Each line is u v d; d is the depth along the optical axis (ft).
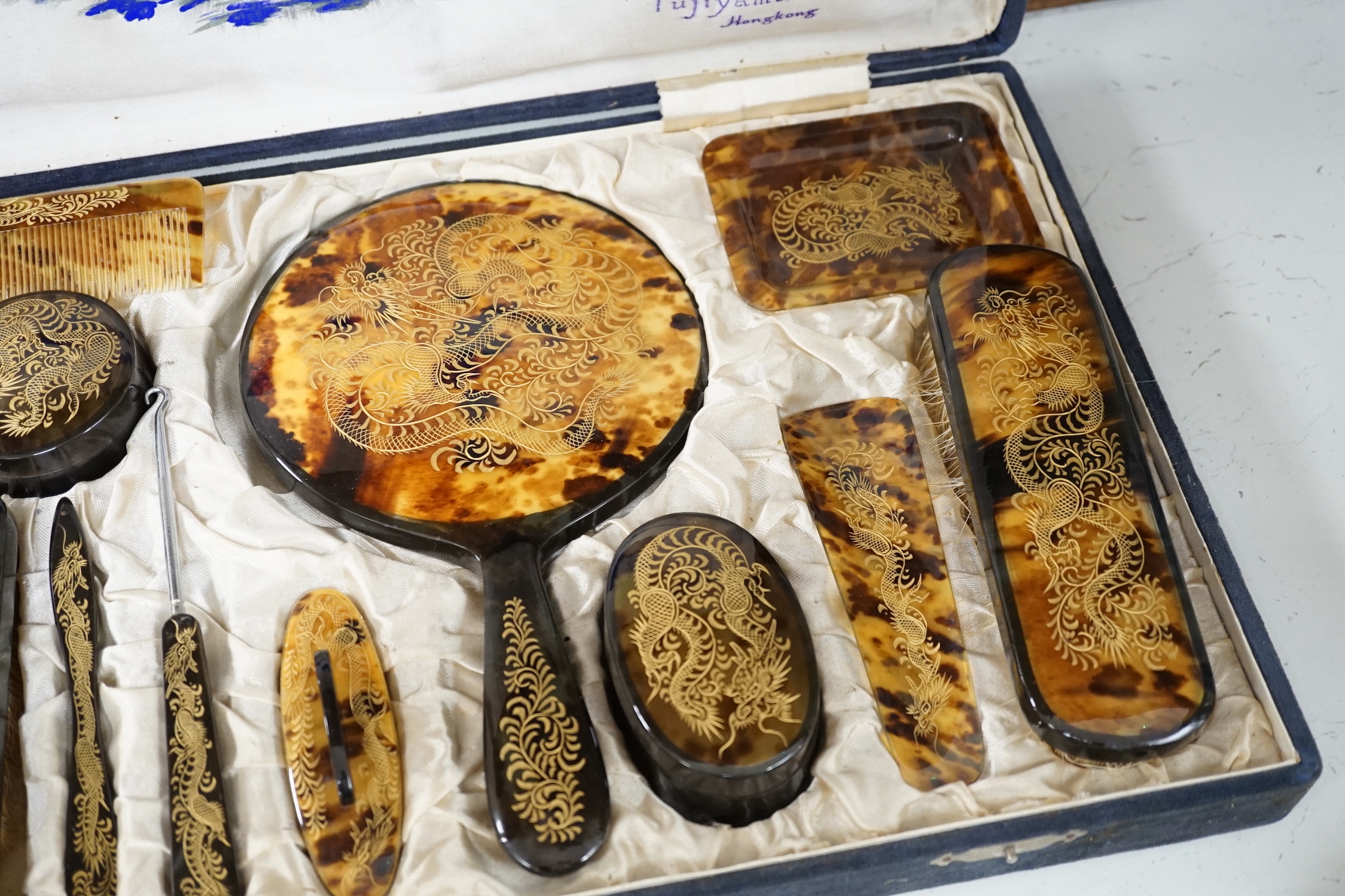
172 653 1.45
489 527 1.53
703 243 1.76
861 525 1.56
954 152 1.83
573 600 1.51
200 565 1.55
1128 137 1.95
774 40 1.85
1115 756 1.38
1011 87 1.86
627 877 1.37
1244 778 1.39
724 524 1.48
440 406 1.61
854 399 1.66
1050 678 1.40
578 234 1.75
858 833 1.40
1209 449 1.71
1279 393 1.74
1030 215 1.74
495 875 1.37
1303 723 1.41
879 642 1.49
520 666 1.41
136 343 1.65
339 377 1.63
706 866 1.38
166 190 1.75
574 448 1.58
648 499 1.57
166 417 1.62
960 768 1.43
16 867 1.38
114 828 1.40
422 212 1.77
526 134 1.83
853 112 1.86
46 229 1.72
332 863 1.37
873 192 1.79
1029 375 1.54
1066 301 1.59
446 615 1.50
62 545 1.53
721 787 1.35
